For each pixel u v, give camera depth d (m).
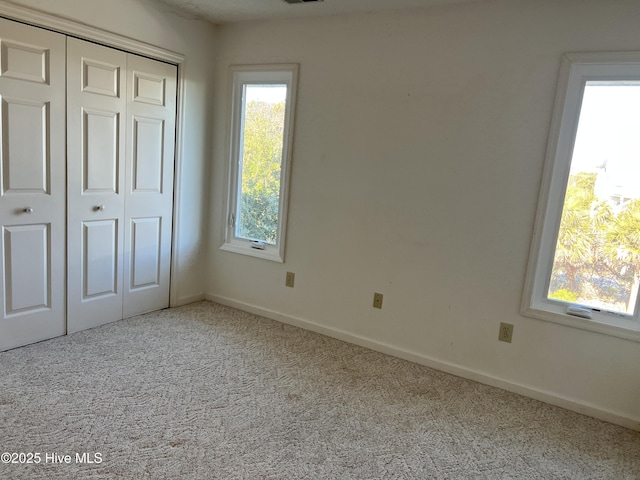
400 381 2.54
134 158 2.96
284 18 3.04
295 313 3.26
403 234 2.78
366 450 1.88
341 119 2.91
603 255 2.30
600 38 2.16
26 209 2.41
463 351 2.66
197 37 3.21
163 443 1.80
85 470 1.60
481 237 2.54
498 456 1.92
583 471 1.86
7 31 2.20
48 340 2.62
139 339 2.78
